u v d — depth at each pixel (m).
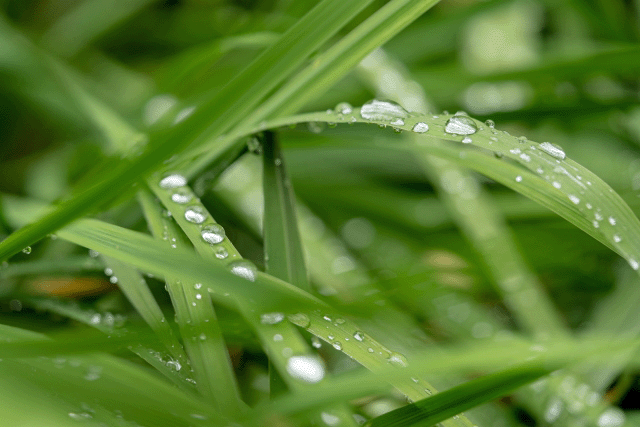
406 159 0.43
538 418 0.35
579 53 0.40
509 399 0.35
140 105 0.42
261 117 0.35
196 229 0.34
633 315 0.36
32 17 0.57
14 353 0.32
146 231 0.36
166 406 0.32
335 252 0.38
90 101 0.39
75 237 0.33
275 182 0.35
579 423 0.35
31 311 0.36
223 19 0.53
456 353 0.32
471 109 0.42
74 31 0.53
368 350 0.33
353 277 0.38
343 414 0.32
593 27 0.45
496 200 0.39
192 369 0.33
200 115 0.34
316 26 0.35
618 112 0.40
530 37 0.50
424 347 0.36
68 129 0.46
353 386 0.32
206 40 0.52
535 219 0.39
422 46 0.48
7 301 0.36
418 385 0.33
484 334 0.37
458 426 0.33
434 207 0.40
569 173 0.34
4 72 0.45
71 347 0.32
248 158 0.40
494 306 0.38
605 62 0.38
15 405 0.32
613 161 0.40
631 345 0.32
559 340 0.33
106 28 0.53
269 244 0.35
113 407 0.32
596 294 0.38
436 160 0.39
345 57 0.35
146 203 0.35
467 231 0.38
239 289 0.32
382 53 0.40
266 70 0.34
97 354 0.32
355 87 0.45
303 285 0.35
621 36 0.45
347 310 0.35
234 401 0.33
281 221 0.35
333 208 0.40
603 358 0.35
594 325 0.36
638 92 0.41
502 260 0.37
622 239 0.33
